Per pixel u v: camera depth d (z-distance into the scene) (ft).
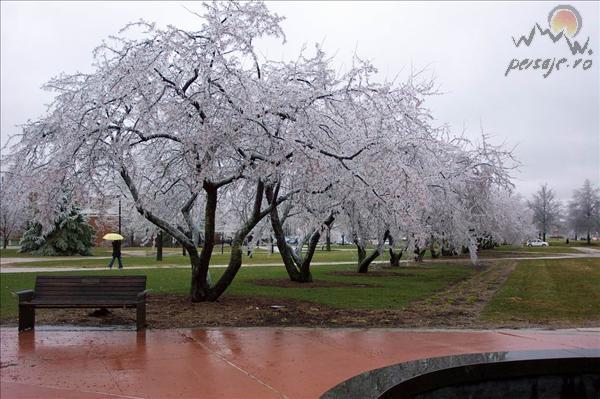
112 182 42.88
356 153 36.55
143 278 30.66
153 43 33.65
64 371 21.04
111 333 28.66
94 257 128.16
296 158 34.50
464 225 71.46
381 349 24.95
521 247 228.43
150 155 39.93
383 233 68.69
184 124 34.53
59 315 34.30
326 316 34.45
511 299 44.42
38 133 34.37
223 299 41.42
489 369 14.90
